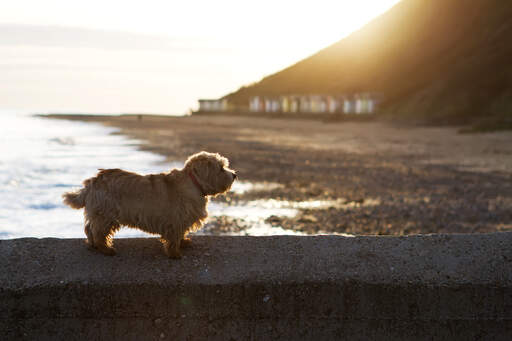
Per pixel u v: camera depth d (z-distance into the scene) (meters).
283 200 11.79
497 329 2.88
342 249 3.30
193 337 2.88
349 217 9.92
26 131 48.00
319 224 9.26
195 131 50.72
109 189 3.15
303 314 2.90
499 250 3.22
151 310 2.87
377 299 2.88
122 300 2.86
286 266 3.07
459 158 22.27
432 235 3.47
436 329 2.88
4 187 12.22
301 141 35.31
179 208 3.19
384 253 3.23
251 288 2.88
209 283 2.88
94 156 21.84
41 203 10.07
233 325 2.90
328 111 95.12
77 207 3.32
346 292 2.88
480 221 9.72
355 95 87.50
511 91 54.97
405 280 2.90
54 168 16.84
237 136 42.00
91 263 3.10
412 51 99.69
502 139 33.06
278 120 94.88
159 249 3.38
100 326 2.87
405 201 11.77
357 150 27.00
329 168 18.34
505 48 68.25
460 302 2.87
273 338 2.90
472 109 55.47
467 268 3.03
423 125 51.94
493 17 85.75
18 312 2.81
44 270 2.98
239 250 3.32
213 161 3.33
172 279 2.91
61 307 2.84
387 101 78.88
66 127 59.47
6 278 2.88
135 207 3.13
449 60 80.88
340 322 2.90
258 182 14.62
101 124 70.94
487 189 13.62
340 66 142.25
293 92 144.88
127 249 3.35
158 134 43.72
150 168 17.30
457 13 101.25
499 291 2.86
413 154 24.34
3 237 7.36
